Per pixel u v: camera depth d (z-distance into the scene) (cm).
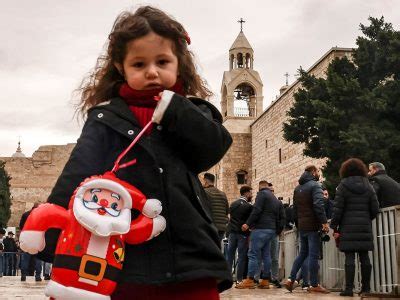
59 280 186
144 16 219
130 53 216
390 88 2383
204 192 226
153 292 199
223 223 1179
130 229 195
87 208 188
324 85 2638
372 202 873
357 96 2347
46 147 7069
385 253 889
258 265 1123
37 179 7000
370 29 2558
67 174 204
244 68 5506
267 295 918
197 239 205
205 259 205
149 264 199
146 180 208
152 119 207
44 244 192
